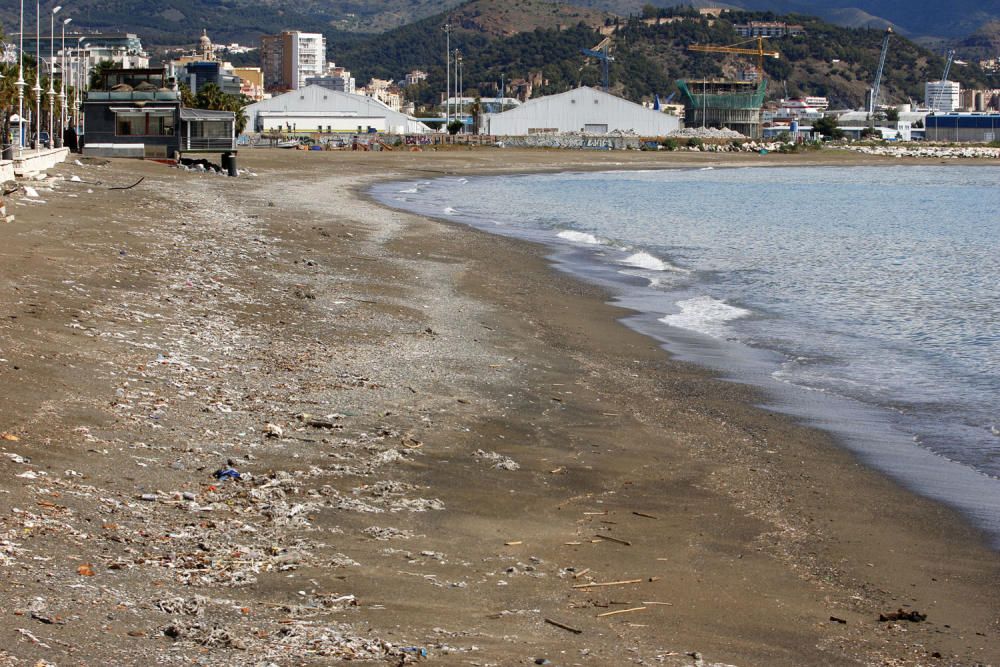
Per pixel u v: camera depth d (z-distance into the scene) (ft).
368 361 73.26
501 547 41.52
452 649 31.76
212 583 35.29
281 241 137.59
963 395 72.49
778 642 34.37
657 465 54.75
